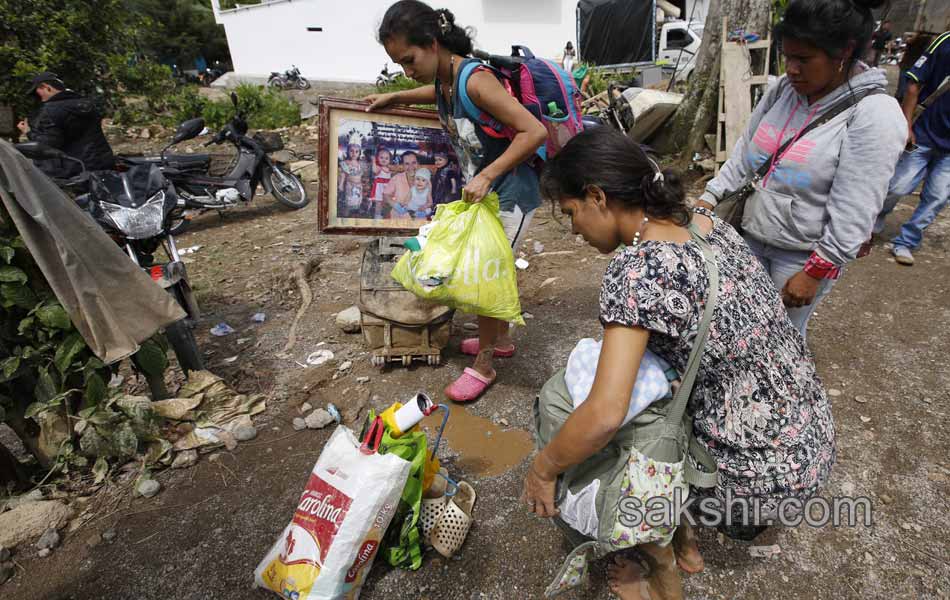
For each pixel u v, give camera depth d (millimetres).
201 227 5949
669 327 1202
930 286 3748
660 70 13000
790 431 1354
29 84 7320
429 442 2588
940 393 2727
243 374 3137
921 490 2197
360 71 17891
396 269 2557
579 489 1453
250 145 6141
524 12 16391
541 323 3592
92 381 2346
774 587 1867
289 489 2342
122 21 8648
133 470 2453
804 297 1986
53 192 2080
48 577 1985
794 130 1937
